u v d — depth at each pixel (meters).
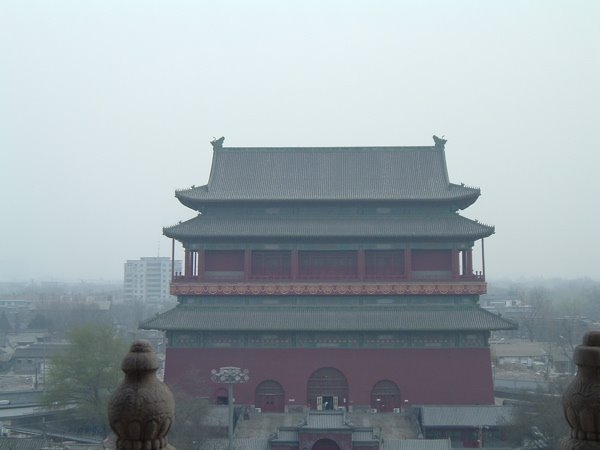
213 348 108.62
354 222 114.62
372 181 121.56
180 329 107.38
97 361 107.88
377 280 110.75
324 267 114.00
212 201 114.62
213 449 88.62
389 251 113.62
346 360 107.75
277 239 112.50
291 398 107.00
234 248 113.31
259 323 108.06
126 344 114.94
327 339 108.56
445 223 113.56
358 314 109.38
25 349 187.00
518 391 127.19
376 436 89.81
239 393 107.50
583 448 8.02
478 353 107.06
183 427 88.38
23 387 153.88
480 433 96.88
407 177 122.00
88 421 111.31
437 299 110.75
